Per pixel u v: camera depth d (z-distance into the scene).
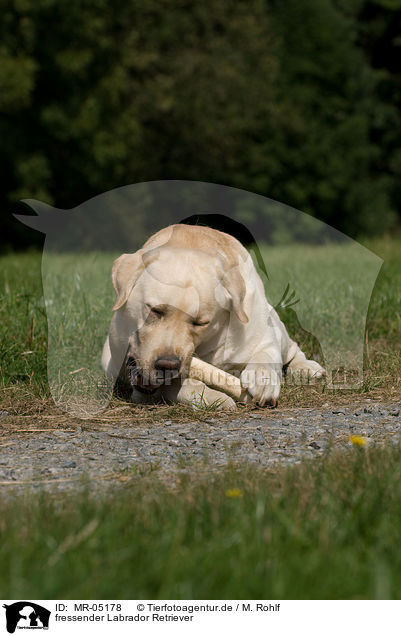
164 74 26.09
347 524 2.22
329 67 30.53
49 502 2.53
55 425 3.88
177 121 26.11
